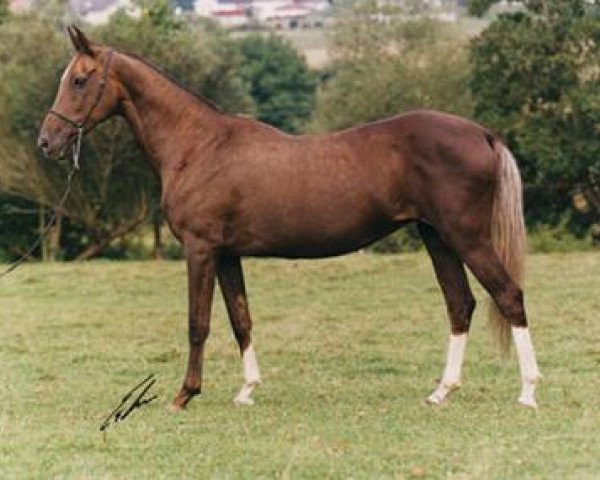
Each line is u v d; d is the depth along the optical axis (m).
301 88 63.88
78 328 18.03
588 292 19.95
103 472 9.52
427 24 58.06
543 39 40.09
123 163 41.25
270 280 22.64
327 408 11.79
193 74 44.31
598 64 40.31
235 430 10.84
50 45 43.41
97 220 42.31
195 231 11.78
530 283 21.08
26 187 41.28
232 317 12.13
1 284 23.38
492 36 40.94
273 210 11.61
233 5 88.25
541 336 16.02
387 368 14.24
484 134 11.48
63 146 12.06
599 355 14.59
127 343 16.58
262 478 9.27
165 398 12.61
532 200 42.25
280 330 17.45
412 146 11.47
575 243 40.41
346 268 23.86
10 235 42.72
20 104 41.75
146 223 42.34
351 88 50.81
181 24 49.75
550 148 39.69
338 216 11.57
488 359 14.44
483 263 11.34
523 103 41.16
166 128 11.99
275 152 11.72
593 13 41.16
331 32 60.38
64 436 10.76
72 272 25.08
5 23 45.91
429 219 11.50
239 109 45.19
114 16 45.88
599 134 40.09
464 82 48.28
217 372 14.23
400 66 49.56
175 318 18.88
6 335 17.41
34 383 13.63
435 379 13.50
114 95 12.09
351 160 11.59
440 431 10.59
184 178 11.82
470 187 11.29
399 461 9.62
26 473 9.53
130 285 22.84
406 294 20.58
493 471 9.27
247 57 64.12
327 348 15.83
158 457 9.96
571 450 9.86
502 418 11.04
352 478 9.16
